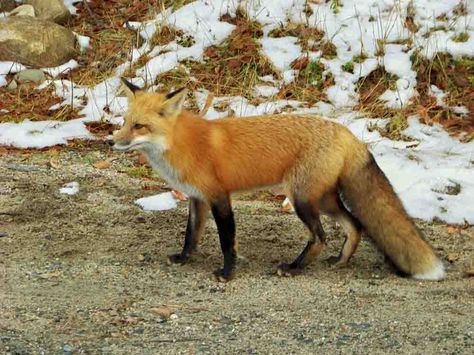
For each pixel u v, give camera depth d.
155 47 17.50
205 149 9.68
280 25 17.42
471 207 12.12
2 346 7.67
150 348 7.68
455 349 7.66
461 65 15.97
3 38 17.23
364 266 10.37
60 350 7.62
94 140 15.00
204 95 16.02
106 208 12.20
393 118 14.74
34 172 13.55
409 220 9.97
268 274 10.01
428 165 13.32
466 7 17.19
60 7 18.75
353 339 7.90
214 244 11.04
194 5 18.31
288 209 12.34
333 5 17.67
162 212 12.15
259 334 8.02
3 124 15.35
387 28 16.88
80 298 9.02
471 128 14.57
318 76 16.22
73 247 10.77
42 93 16.45
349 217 10.19
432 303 8.94
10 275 9.71
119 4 19.48
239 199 12.89
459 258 10.58
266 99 15.77
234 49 17.02
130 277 9.77
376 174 10.05
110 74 17.02
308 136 9.88
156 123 9.52
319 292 9.33
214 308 8.77
